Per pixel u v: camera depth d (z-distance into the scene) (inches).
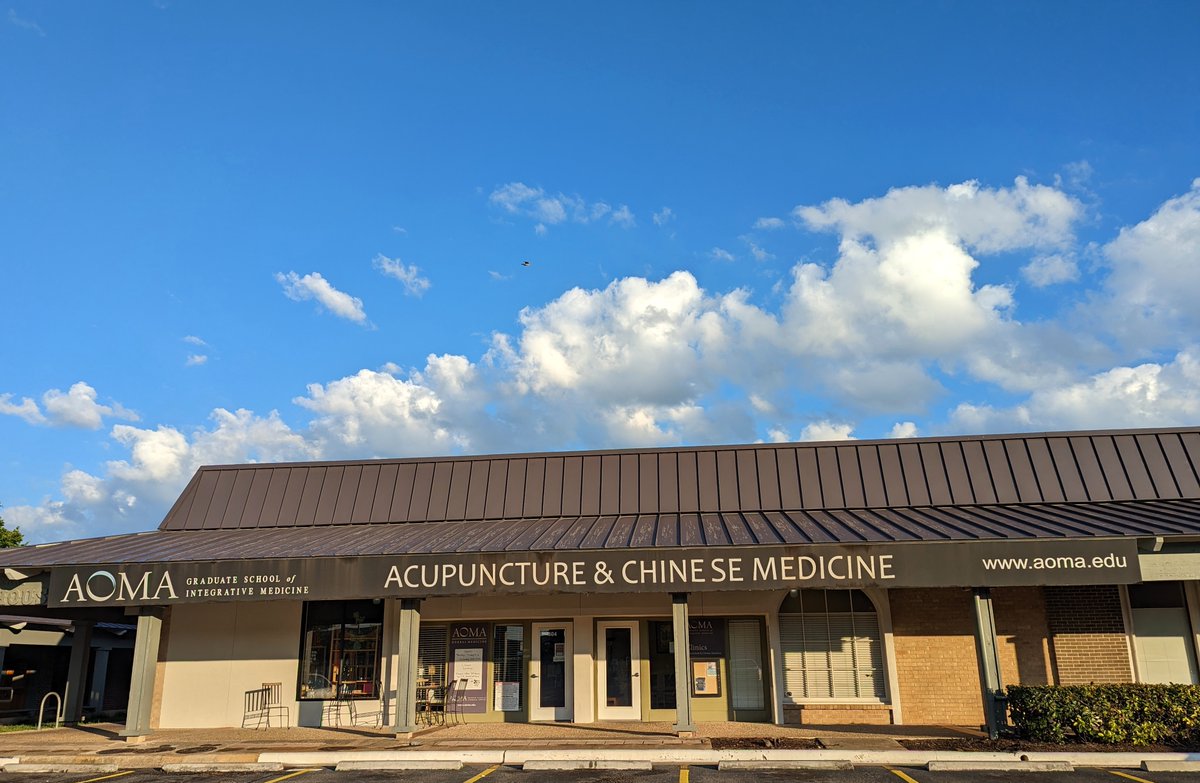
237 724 696.4
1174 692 511.5
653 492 755.4
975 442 737.6
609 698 677.9
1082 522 591.5
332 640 715.4
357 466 810.2
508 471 786.2
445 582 572.7
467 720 682.8
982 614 543.5
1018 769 460.8
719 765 482.6
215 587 588.7
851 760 486.3
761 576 550.3
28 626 880.9
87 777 497.0
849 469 741.3
